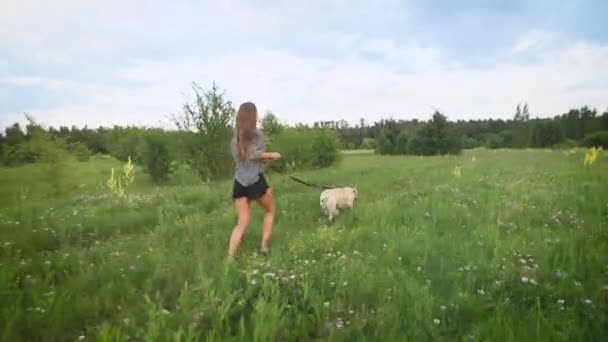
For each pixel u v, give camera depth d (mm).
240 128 5363
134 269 4496
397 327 3158
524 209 7328
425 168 19406
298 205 8539
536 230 5863
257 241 5969
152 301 3773
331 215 7277
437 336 3025
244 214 5422
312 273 4145
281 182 13188
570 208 7297
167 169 18250
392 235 5695
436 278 4184
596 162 17844
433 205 7742
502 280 4016
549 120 52938
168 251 5262
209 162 16344
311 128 24844
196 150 16344
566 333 3006
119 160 27875
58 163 13547
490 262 4562
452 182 12414
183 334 2900
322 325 3301
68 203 10352
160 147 18078
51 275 4316
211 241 5867
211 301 3443
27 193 11695
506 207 7641
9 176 13359
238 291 3697
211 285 3814
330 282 4000
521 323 3139
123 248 5664
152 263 4684
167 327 3068
